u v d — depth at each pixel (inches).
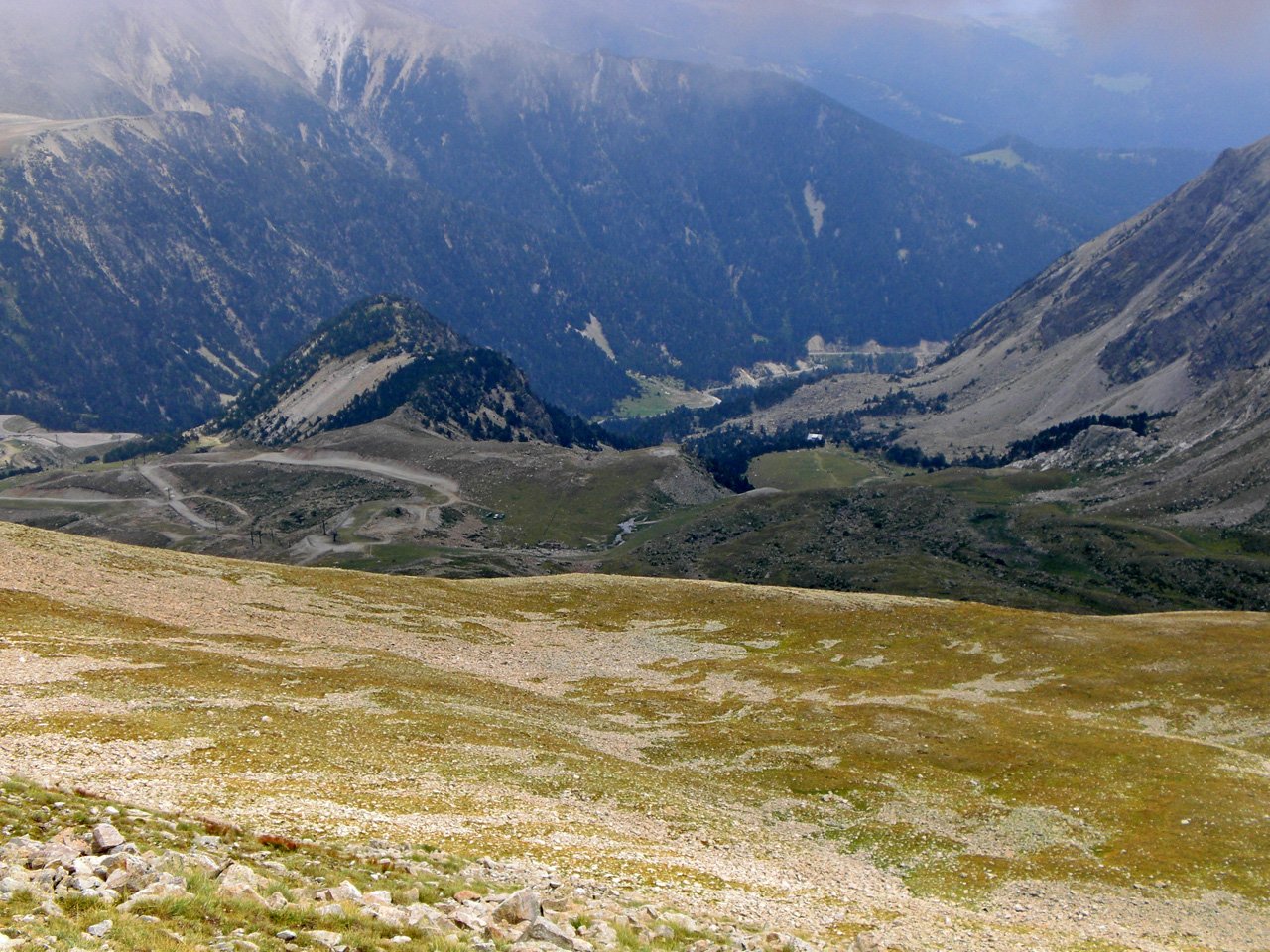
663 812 2354.8
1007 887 2155.5
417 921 1169.4
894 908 1899.6
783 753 3024.1
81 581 4256.9
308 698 2997.0
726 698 3821.4
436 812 2032.5
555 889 1582.2
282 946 1008.9
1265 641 4323.3
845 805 2625.5
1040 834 2445.9
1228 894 2117.4
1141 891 2139.5
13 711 2383.1
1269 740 3430.1
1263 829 2431.1
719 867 1978.3
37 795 1533.0
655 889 1712.6
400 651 4229.8
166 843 1370.6
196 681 2984.7
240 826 1642.5
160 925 996.6
